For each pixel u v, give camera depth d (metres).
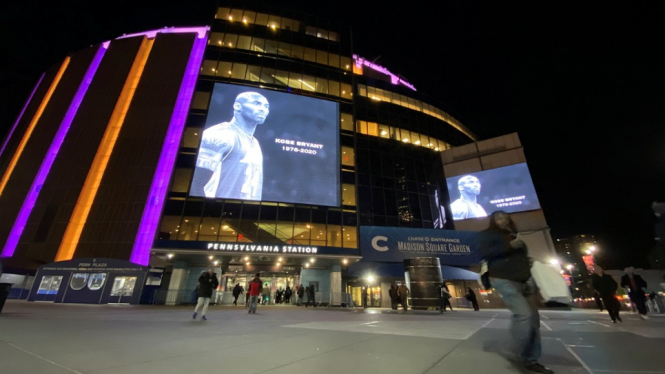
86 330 6.57
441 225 37.69
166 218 24.16
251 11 36.69
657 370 3.48
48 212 32.38
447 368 3.62
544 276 3.89
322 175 29.12
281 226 25.84
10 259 27.80
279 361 4.03
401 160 39.59
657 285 14.95
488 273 4.24
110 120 37.47
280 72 33.56
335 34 38.97
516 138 38.72
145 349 4.71
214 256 24.41
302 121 31.25
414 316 12.69
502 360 4.01
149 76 39.53
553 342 5.54
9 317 8.50
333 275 27.42
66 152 35.69
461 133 49.22
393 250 29.83
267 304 26.95
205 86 30.50
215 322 8.95
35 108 42.09
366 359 4.13
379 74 56.28
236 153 27.77
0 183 36.69
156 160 34.09
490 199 37.19
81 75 42.59
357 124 39.94
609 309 9.34
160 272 25.03
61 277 21.56
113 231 30.64
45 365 3.62
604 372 3.42
